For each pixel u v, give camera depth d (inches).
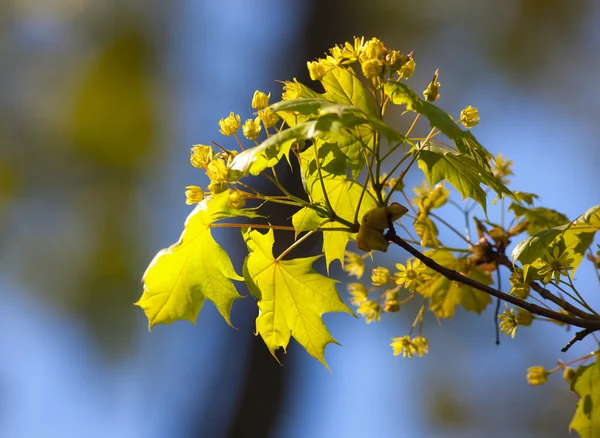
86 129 403.2
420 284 147.9
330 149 128.7
